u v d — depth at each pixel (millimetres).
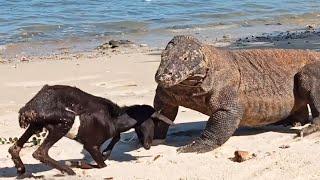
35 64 22328
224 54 11578
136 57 23375
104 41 29891
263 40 28016
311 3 45688
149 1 45625
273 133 12117
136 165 10172
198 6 43031
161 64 10523
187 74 10469
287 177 9391
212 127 11102
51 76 19688
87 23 35469
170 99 11266
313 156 10281
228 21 37125
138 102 14969
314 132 11812
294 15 39719
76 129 9625
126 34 32188
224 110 11148
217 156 10633
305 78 12000
